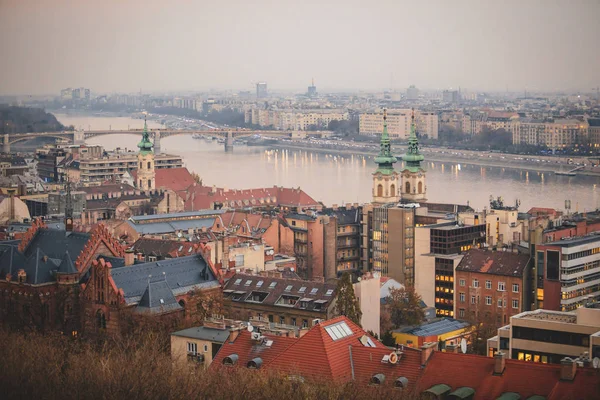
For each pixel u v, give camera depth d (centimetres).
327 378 19725
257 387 19312
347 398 18588
